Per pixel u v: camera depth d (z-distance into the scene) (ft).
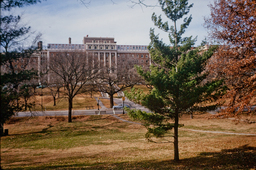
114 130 93.09
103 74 142.10
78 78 112.98
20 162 44.60
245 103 36.42
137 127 97.76
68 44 345.31
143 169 34.81
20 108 34.40
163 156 47.09
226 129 82.53
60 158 48.57
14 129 94.58
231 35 47.93
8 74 30.45
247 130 78.28
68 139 75.41
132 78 150.61
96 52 347.36
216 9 51.83
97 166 38.91
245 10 42.63
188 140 65.31
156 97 41.55
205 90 39.73
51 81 144.66
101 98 205.36
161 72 42.27
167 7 49.37
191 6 49.34
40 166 39.55
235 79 46.44
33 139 76.64
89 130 92.99
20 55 34.01
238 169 32.19
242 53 46.32
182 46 49.52
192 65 39.65
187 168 34.42
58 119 115.65
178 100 40.01
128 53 365.20
